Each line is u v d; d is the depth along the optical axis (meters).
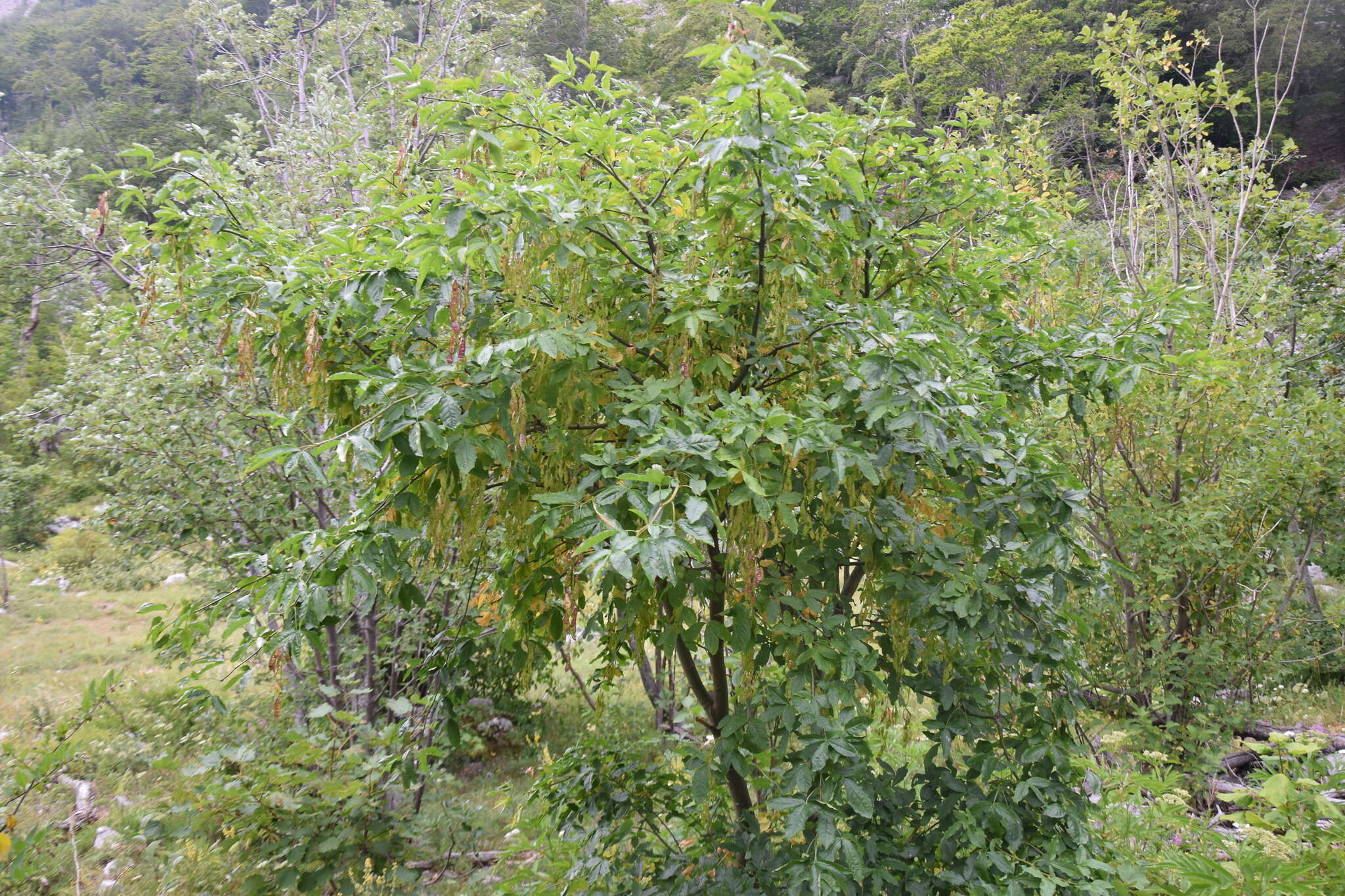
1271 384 6.82
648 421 2.64
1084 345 3.44
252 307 2.83
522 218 2.45
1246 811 3.46
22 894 4.67
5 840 3.88
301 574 2.50
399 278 2.63
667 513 2.31
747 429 2.41
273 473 6.18
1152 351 3.42
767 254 2.87
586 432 3.05
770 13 2.46
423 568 4.38
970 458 3.03
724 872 3.13
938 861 3.03
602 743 3.95
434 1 13.49
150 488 6.50
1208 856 3.52
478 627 3.62
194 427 6.40
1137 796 3.83
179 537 6.58
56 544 15.56
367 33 13.80
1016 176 6.57
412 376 2.47
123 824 5.59
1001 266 3.96
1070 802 2.94
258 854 4.23
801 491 2.87
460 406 2.47
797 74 2.91
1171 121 7.77
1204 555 6.30
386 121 9.75
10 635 11.30
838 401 2.78
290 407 3.17
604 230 2.75
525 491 2.82
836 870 2.37
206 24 13.54
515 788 6.73
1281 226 9.49
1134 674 6.08
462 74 12.50
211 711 5.27
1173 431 6.42
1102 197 9.36
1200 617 6.52
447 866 5.26
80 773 6.28
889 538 2.92
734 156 2.55
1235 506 6.47
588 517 2.30
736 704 3.05
